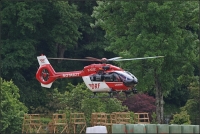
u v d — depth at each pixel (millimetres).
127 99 179000
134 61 151000
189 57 155750
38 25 198375
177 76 172000
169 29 153375
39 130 134750
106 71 119938
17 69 189750
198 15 154625
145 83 155875
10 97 146125
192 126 101688
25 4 189125
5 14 189000
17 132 141875
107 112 149500
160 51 149875
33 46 192000
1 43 189250
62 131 132375
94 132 86688
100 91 120812
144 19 151375
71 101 151125
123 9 155375
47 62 127625
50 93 189375
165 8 148250
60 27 194375
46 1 194875
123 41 154375
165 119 189875
